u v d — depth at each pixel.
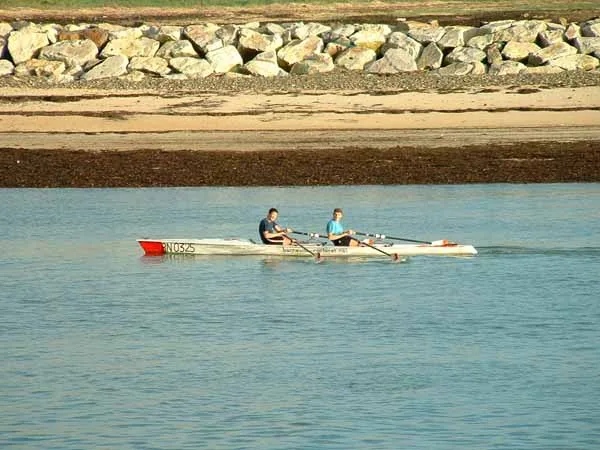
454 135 182.62
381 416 65.94
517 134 182.12
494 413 66.25
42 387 72.38
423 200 147.38
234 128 190.12
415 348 80.38
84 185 162.88
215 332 86.19
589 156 168.00
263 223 118.25
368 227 129.38
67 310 94.44
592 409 66.69
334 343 82.19
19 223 137.00
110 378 74.19
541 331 84.44
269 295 99.31
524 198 147.00
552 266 108.56
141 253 119.69
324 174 164.25
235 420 65.75
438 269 109.12
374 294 98.94
